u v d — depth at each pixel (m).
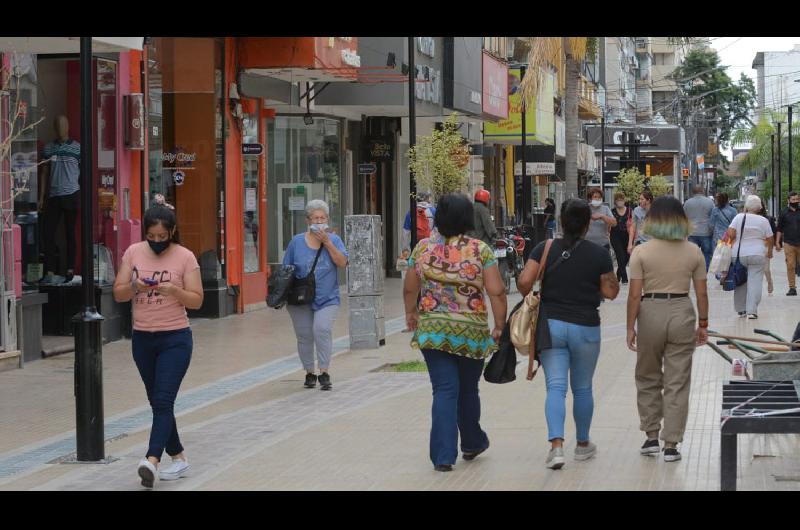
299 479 12.04
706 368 18.92
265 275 32.12
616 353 21.34
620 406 15.68
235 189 30.36
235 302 30.25
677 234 12.42
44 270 24.00
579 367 12.40
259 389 18.42
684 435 13.73
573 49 48.47
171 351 12.00
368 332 22.75
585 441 12.55
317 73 31.45
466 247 12.12
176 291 11.90
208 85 29.12
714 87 159.50
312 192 37.97
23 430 15.52
